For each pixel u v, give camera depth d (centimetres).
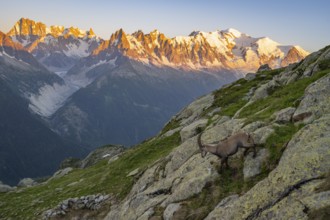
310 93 2333
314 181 1402
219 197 2052
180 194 2306
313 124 1836
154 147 5134
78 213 4175
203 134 3098
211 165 2327
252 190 1655
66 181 6600
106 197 4200
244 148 2236
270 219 1407
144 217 2400
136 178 3856
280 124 2317
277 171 1597
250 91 5509
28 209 5009
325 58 3891
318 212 1235
